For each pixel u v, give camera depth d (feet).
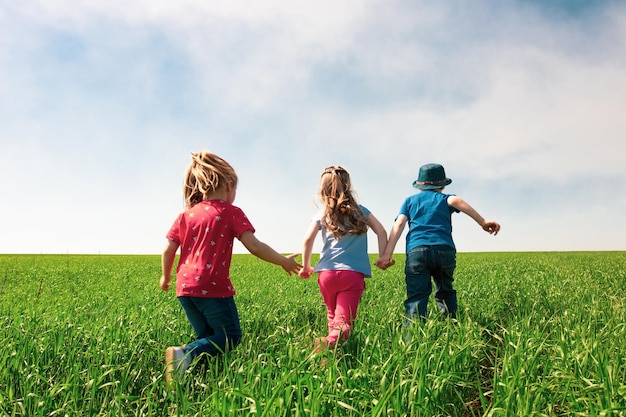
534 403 9.34
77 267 60.54
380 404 8.61
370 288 31.12
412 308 17.62
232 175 14.70
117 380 11.73
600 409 9.30
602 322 16.46
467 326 15.24
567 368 11.27
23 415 9.66
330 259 16.25
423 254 18.06
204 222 13.76
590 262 60.23
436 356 12.08
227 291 13.57
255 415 8.62
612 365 11.16
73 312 20.75
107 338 14.87
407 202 19.45
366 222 17.15
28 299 27.76
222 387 10.32
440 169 19.84
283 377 9.82
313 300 25.91
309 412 8.67
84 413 10.21
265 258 13.92
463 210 18.62
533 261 66.59
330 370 10.48
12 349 12.99
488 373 14.29
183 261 13.85
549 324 17.65
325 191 16.83
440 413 10.52
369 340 13.69
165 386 11.21
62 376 12.35
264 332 17.54
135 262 75.61
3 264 64.95
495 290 28.35
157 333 16.24
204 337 13.84
